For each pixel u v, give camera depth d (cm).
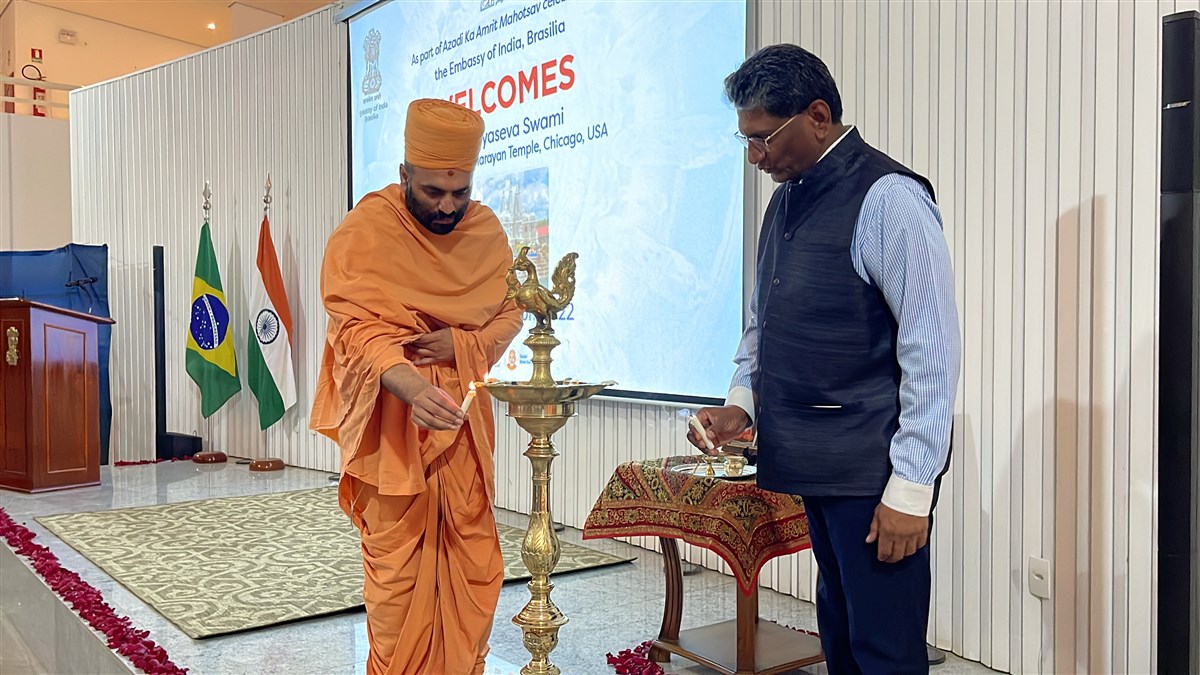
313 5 946
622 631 335
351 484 240
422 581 230
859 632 187
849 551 188
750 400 212
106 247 774
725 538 272
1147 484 261
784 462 192
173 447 762
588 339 465
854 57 348
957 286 312
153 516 521
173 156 789
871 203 182
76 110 858
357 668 300
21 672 317
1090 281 273
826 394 188
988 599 303
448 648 234
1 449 616
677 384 422
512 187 512
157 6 1066
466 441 237
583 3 466
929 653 309
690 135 413
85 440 625
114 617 339
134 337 822
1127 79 264
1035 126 287
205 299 705
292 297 706
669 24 422
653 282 431
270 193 720
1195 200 167
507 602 370
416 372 213
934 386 174
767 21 384
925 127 322
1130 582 266
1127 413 265
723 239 400
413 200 231
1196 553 171
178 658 308
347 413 229
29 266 757
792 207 195
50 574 396
